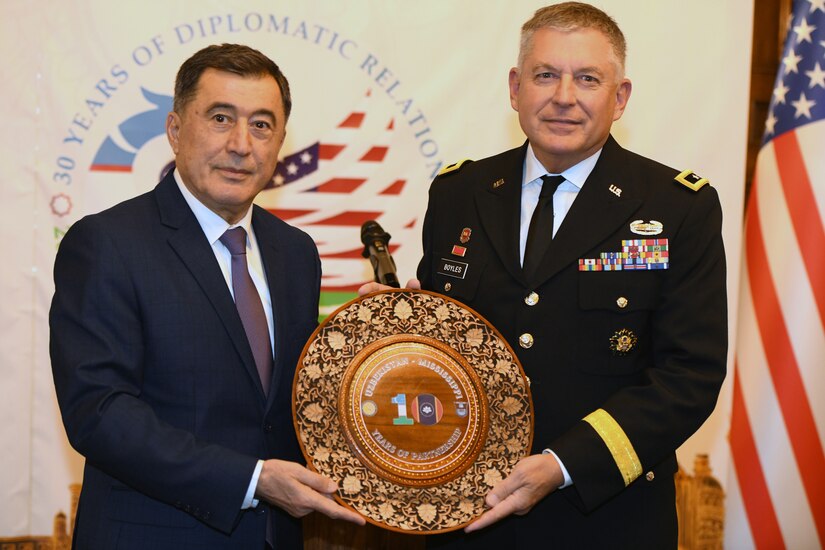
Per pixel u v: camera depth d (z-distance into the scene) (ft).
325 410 5.76
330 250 9.84
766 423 9.87
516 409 5.86
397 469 5.67
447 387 5.86
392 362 5.88
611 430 5.76
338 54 9.75
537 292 6.24
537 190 6.63
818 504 9.80
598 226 6.26
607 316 6.14
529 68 6.25
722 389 10.16
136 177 9.49
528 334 6.19
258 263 6.54
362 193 9.86
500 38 9.96
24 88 9.30
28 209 9.34
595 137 6.24
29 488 9.43
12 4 9.27
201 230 6.14
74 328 5.74
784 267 9.83
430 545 6.63
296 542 6.39
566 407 6.12
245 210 6.36
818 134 9.77
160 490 5.48
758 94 10.60
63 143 9.37
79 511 6.12
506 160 6.92
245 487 5.46
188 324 5.83
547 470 5.61
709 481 10.23
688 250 6.19
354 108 9.80
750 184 10.61
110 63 9.41
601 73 6.12
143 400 5.84
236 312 6.02
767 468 9.87
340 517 5.39
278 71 6.26
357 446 5.69
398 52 9.84
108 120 9.43
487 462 5.76
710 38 10.10
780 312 9.83
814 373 9.77
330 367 5.84
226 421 5.89
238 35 9.60
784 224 9.86
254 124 6.00
